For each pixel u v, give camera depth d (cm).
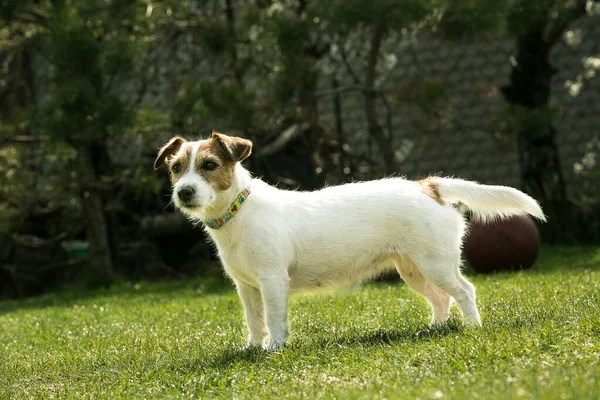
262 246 562
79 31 1090
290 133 1402
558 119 1326
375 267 605
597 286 712
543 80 1354
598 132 1600
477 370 420
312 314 716
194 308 858
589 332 479
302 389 426
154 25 1292
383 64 1471
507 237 1001
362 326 631
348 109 1605
